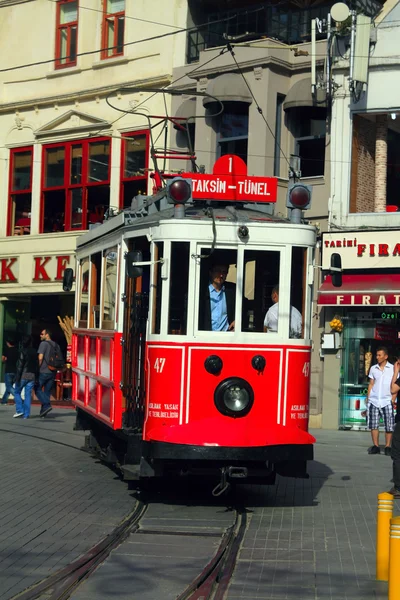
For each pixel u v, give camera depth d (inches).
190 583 330.3
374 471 628.4
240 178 480.7
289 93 971.3
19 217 1261.1
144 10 1119.6
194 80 1057.5
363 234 917.8
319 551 383.9
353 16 911.7
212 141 1013.8
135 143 1126.4
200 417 450.3
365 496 525.3
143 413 481.1
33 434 818.2
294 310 466.0
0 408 1117.1
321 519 454.3
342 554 378.9
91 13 1176.2
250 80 978.1
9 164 1263.5
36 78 1231.5
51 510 464.8
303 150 983.6
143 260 500.1
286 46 975.0
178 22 1088.2
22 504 480.4
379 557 339.6
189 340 453.4
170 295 457.4
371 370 734.5
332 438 850.1
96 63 1160.2
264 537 410.3
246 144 997.2
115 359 515.5
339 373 933.8
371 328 925.8
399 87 916.6
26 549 377.4
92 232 620.7
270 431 450.0
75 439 787.4
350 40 919.7
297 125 987.9
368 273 919.0
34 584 323.6
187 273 457.1
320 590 323.3
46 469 613.0
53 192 1219.9
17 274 1237.1
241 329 456.8
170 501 499.2
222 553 372.5
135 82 1117.1
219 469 459.5
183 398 450.9
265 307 462.0
